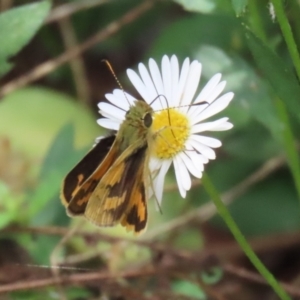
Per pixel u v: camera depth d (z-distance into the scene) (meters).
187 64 0.28
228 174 0.33
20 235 0.31
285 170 0.33
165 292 0.30
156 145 0.27
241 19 0.27
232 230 0.27
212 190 0.27
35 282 0.30
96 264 0.32
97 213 0.27
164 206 0.33
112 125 0.28
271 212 0.33
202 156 0.27
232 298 0.32
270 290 0.33
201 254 0.31
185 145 0.27
